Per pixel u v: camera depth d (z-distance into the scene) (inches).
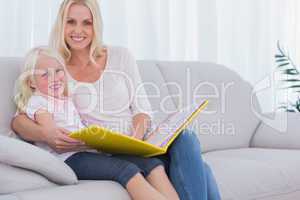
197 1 124.5
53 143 68.8
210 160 84.4
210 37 125.8
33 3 101.3
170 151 70.3
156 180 65.2
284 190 81.0
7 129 73.8
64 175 61.1
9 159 57.8
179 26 121.8
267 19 137.7
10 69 77.1
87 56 80.7
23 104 73.1
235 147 100.7
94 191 58.6
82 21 79.4
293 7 143.7
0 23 98.2
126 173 62.6
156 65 99.3
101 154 68.4
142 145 63.6
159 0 117.5
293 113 101.3
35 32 101.2
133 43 114.8
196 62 105.4
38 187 59.4
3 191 57.1
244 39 134.2
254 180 77.9
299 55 144.5
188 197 66.3
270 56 138.6
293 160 85.7
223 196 73.4
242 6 133.6
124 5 111.3
